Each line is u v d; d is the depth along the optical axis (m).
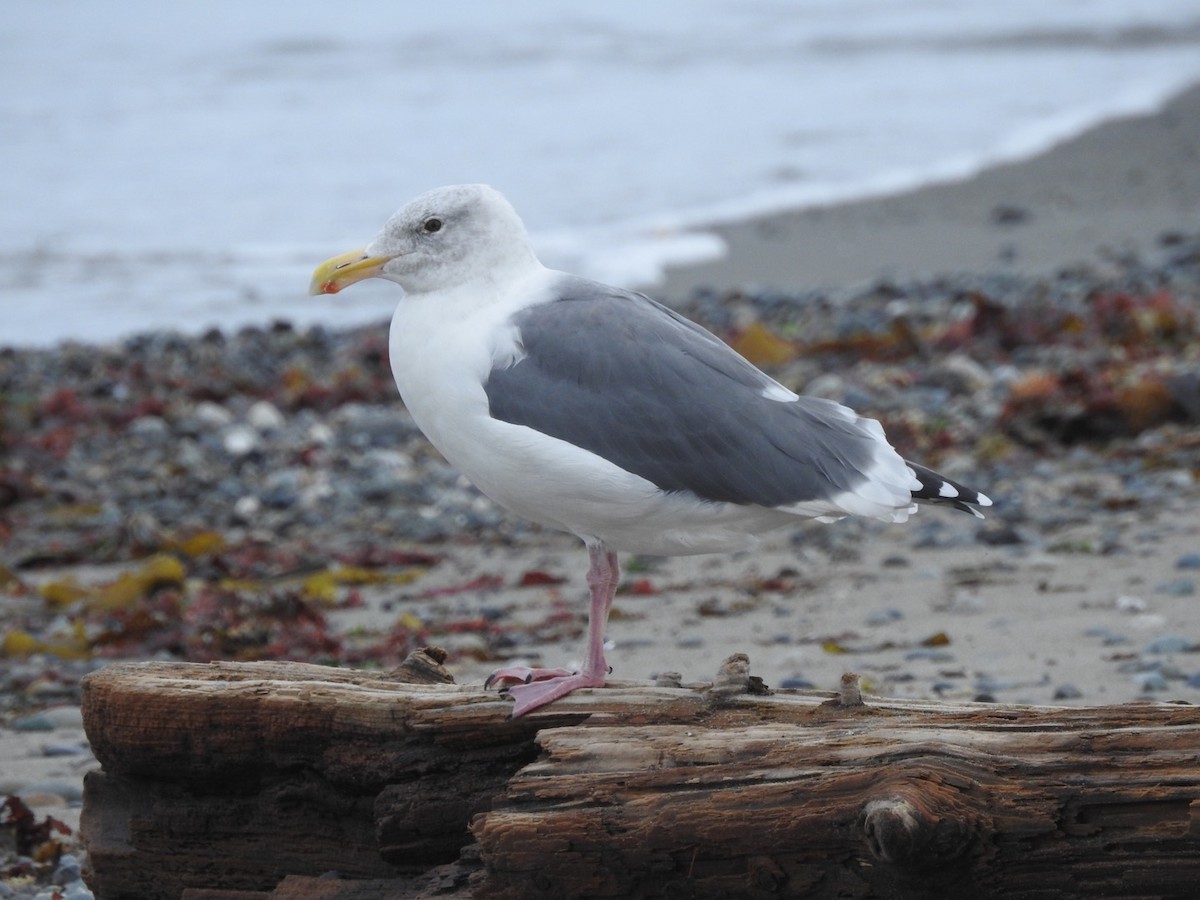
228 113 44.31
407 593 12.99
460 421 7.27
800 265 28.27
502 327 7.31
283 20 67.19
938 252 29.06
